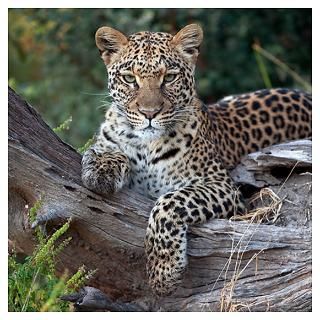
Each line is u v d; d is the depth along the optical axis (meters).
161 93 11.34
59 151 11.15
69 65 21.75
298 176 12.17
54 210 10.71
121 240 10.98
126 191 11.18
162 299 11.01
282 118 13.43
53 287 10.75
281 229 10.95
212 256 10.91
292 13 21.55
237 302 10.70
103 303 10.59
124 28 20.47
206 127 12.09
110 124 11.81
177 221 10.70
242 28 21.17
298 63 21.67
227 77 21.30
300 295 10.57
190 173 11.63
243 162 12.38
